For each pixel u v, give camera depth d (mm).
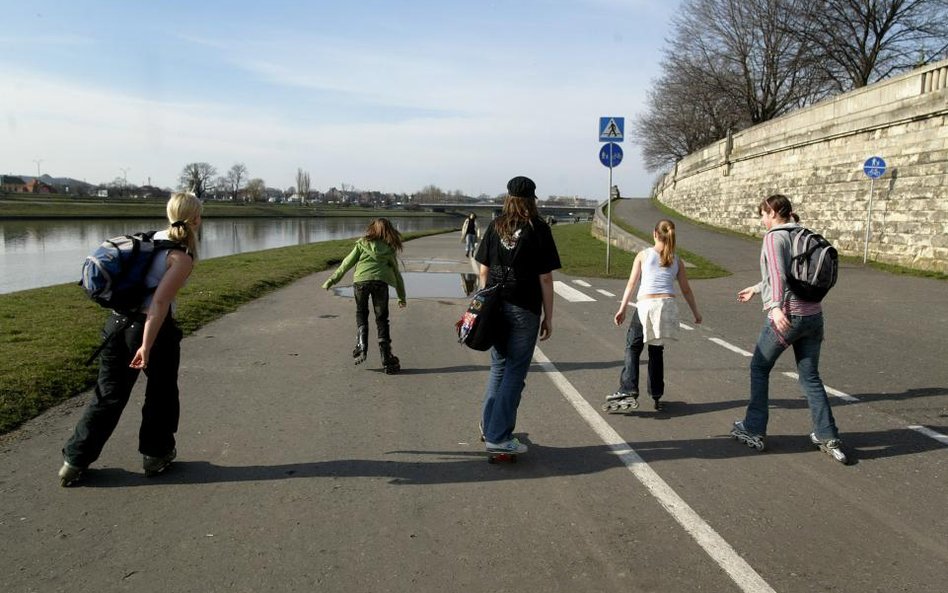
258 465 4254
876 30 35250
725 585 2922
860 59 35875
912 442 4754
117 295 3846
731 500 3799
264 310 10344
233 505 3678
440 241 30953
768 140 24750
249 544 3246
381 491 3887
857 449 4625
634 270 5527
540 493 3883
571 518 3562
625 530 3426
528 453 4535
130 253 3859
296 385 6141
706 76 45281
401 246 6918
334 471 4176
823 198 20203
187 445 4590
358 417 5238
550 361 7234
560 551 3207
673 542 3303
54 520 3471
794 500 3799
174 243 3957
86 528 3389
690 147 61656
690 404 5719
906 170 16078
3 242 35031
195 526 3426
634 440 4812
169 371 4023
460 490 3916
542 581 2941
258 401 5625
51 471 4098
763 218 4820
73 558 3094
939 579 2969
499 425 4281
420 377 6492
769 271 4465
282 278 14117
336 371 6688
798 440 4816
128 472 4117
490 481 4051
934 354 7492
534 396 5918
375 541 3291
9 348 6883
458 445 4660
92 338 7535
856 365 7000
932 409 5500
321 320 9508
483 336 4164
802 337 4527
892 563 3107
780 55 39688
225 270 15672
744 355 7570
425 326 9203
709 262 17344
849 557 3164
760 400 4668
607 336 8664
